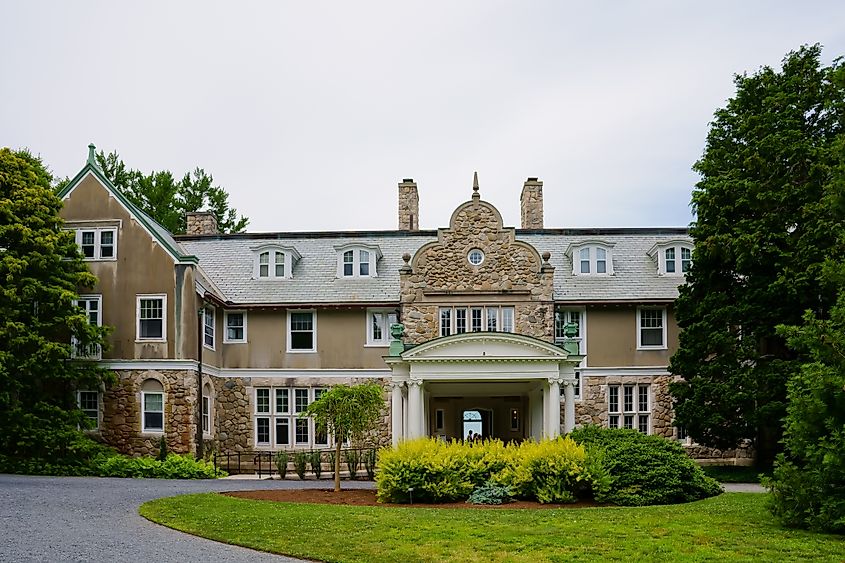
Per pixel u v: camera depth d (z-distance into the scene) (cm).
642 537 1280
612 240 3469
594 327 3145
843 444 1297
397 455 1834
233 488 2152
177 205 5312
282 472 2750
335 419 1981
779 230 2566
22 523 1433
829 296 2417
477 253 3081
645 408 3119
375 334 3184
